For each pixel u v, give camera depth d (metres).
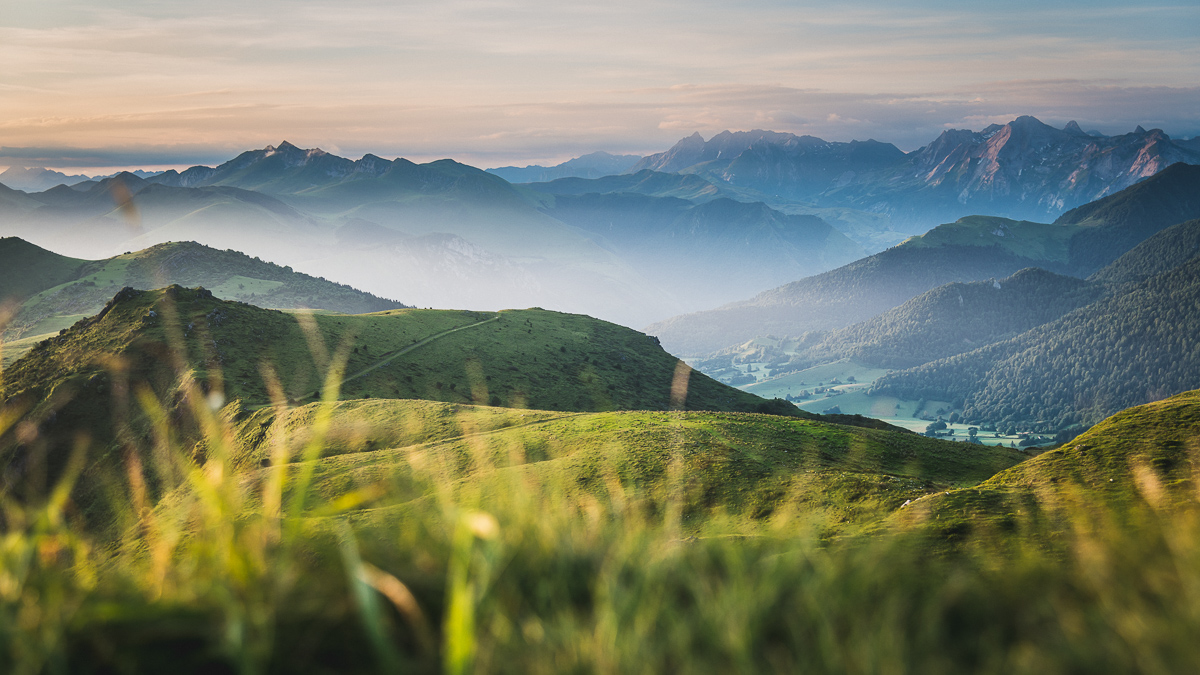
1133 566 3.49
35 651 3.09
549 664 2.94
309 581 3.44
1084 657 2.97
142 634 3.18
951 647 3.27
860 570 3.72
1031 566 4.03
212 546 3.41
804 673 2.93
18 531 3.54
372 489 4.04
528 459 50.19
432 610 3.39
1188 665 2.74
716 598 3.32
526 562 3.68
